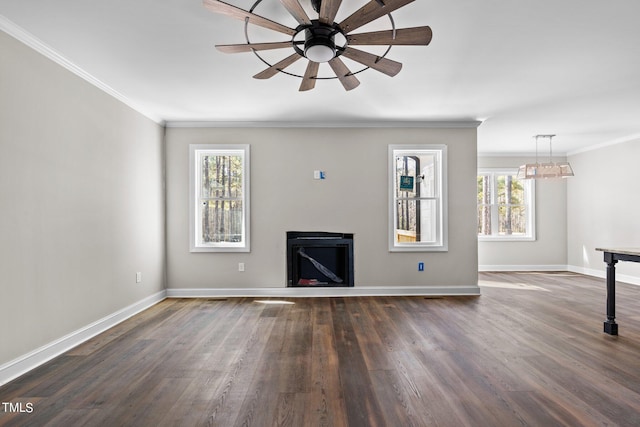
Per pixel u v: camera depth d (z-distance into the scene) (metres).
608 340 3.14
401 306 4.33
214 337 3.25
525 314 3.97
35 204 2.65
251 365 2.63
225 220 4.98
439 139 4.95
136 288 4.11
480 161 7.21
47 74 2.76
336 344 3.05
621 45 2.71
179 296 4.85
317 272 4.98
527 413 1.99
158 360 2.73
